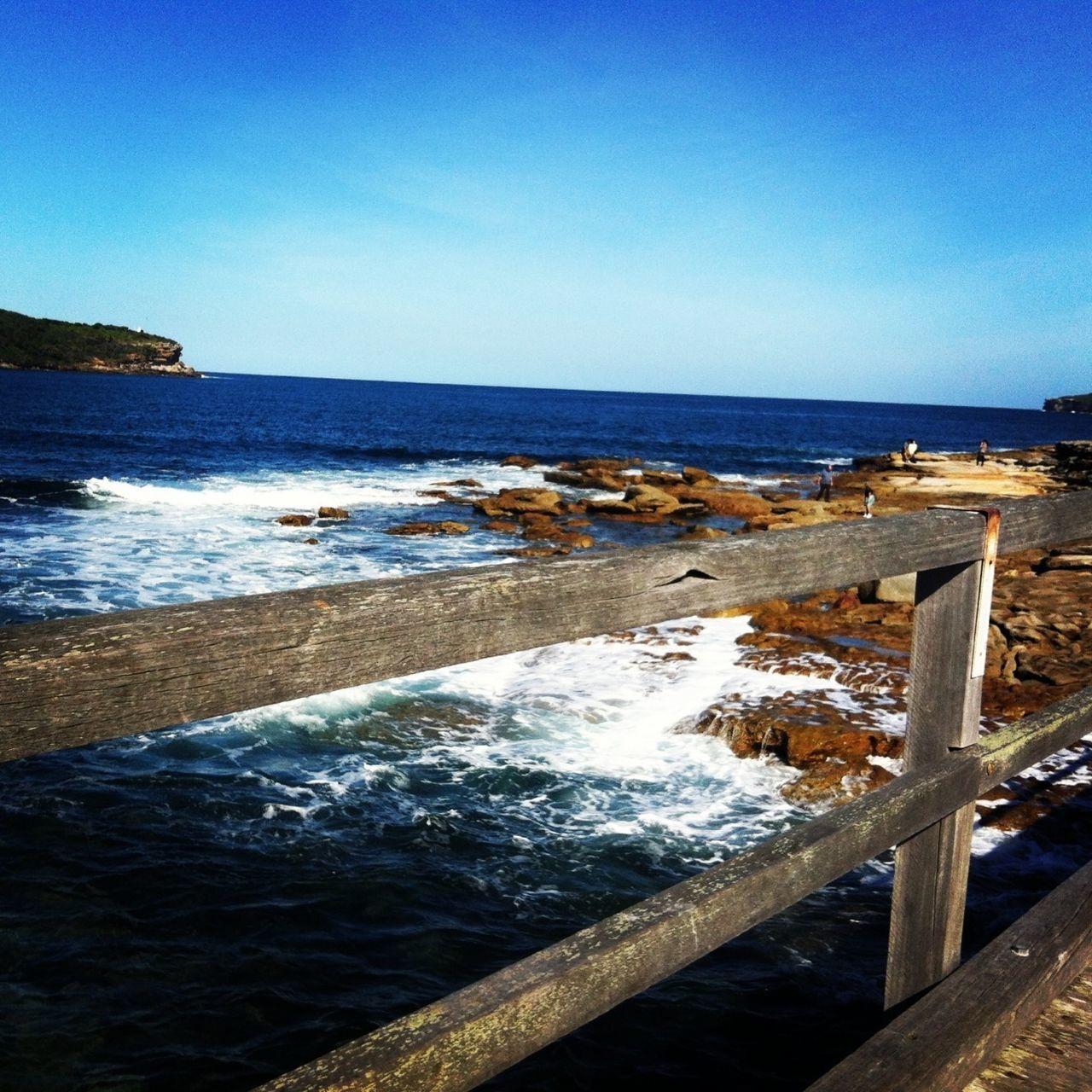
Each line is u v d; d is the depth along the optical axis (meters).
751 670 9.14
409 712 8.23
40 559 14.59
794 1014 4.49
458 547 18.44
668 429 82.50
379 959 4.88
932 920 2.31
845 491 31.75
